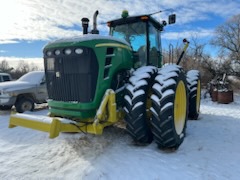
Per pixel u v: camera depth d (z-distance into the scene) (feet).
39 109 26.99
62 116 11.79
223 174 9.92
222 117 21.75
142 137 12.07
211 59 59.11
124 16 15.35
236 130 16.70
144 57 15.20
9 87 24.11
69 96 11.29
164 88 11.45
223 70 56.70
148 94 12.20
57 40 11.57
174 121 11.68
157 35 17.26
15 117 11.57
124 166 10.49
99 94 11.03
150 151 12.12
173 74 11.91
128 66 13.19
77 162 11.16
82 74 10.82
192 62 57.21
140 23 15.34
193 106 19.49
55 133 9.89
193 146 13.06
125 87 12.16
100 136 14.60
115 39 12.10
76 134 15.34
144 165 10.56
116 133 15.20
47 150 13.10
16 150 13.51
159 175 9.73
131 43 15.57
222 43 69.41
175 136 11.74
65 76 11.28
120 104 12.32
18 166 11.23
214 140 14.20
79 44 10.71
